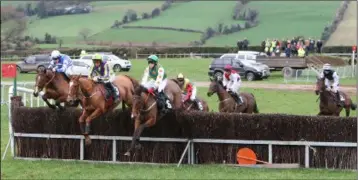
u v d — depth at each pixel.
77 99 12.89
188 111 13.15
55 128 14.20
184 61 42.72
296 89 27.09
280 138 12.56
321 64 35.25
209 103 24.00
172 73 34.41
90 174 12.36
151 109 12.48
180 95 13.59
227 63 31.38
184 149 13.23
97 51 44.69
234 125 12.81
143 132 13.46
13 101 14.67
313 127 12.40
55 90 13.92
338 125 12.28
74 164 13.58
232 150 12.94
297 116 12.47
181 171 12.27
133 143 12.28
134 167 13.05
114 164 13.52
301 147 12.52
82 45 49.78
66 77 14.09
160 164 13.28
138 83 14.05
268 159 12.66
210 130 12.98
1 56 44.75
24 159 14.42
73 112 13.99
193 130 13.08
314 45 44.69
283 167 12.43
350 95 24.72
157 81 12.59
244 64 31.14
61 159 14.18
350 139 12.24
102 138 13.80
